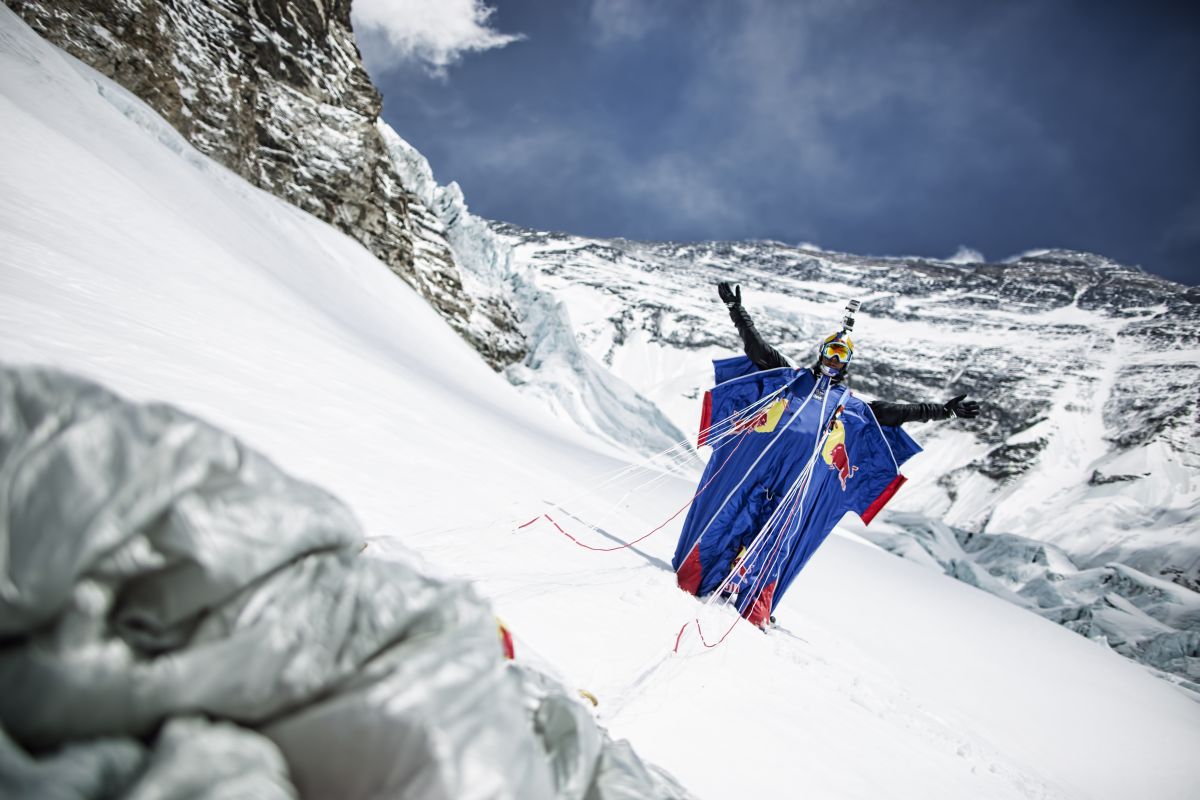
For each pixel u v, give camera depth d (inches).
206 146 1207.6
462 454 335.9
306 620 36.9
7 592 28.5
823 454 248.4
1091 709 514.6
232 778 31.8
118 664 31.2
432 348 1322.6
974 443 7568.9
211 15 1290.6
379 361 585.6
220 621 34.0
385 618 39.6
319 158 1477.6
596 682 125.0
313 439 226.1
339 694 36.4
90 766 29.3
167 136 1031.6
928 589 943.7
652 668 140.1
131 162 705.0
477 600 45.9
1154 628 1557.6
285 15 1446.9
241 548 34.8
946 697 364.8
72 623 30.2
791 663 199.9
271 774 33.5
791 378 258.5
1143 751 446.3
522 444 617.6
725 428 265.4
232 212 957.8
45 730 30.2
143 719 32.6
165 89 1131.9
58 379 32.2
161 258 398.6
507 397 1409.9
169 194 724.7
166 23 1162.6
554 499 331.0
